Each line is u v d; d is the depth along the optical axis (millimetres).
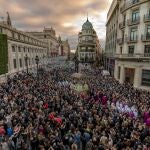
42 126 11570
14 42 41906
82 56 101562
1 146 9789
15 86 22344
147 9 29734
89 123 12195
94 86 24359
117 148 10266
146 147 9602
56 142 10133
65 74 36844
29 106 15078
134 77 32125
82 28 102000
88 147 10211
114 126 12484
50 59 85875
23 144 10078
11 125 11805
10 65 39125
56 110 15273
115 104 17109
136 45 32406
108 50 65875
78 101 16797
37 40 71062
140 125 12367
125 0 35812
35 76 33938
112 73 49156
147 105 16750
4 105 14844
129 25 33781
